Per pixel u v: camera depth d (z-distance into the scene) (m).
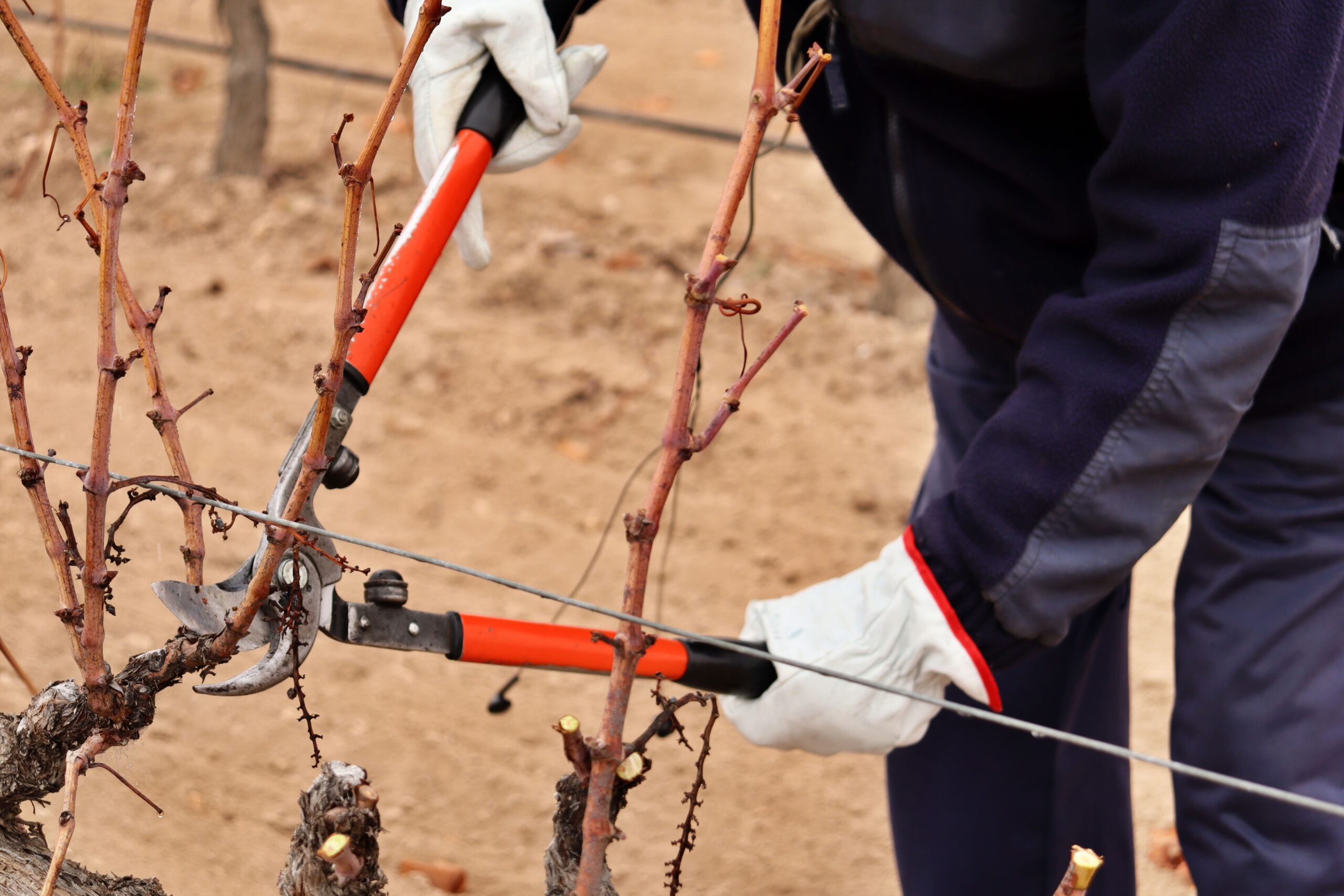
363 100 6.04
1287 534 1.54
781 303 4.75
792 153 6.26
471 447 3.76
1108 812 1.93
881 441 4.03
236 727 2.58
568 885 1.26
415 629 1.29
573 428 3.91
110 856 2.13
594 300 4.54
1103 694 1.91
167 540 3.06
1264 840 1.54
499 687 2.88
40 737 1.27
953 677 1.39
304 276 4.50
